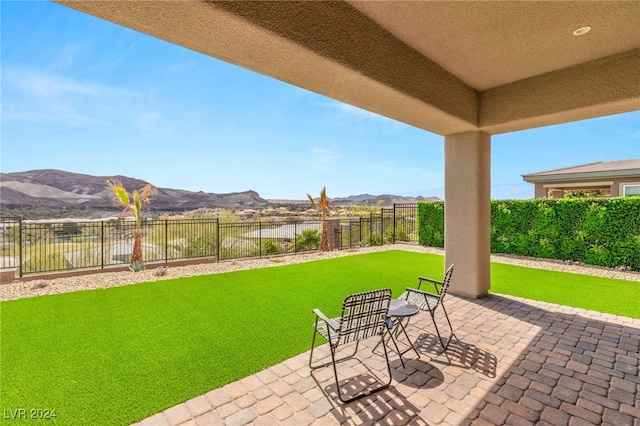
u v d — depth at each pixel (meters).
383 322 2.80
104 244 7.98
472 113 4.59
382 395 2.57
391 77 3.15
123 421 2.22
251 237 9.93
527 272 7.02
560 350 3.32
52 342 3.53
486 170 5.25
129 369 2.94
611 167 12.69
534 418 2.28
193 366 2.99
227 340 3.57
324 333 2.79
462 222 5.26
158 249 8.67
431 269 7.54
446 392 2.61
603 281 6.20
